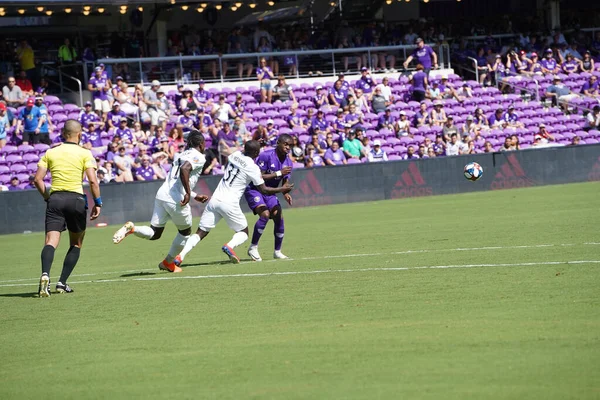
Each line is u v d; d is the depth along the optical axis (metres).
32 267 33.09
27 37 77.38
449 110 75.38
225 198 27.67
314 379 13.38
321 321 17.77
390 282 22.38
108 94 65.88
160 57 70.50
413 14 93.19
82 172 23.45
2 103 60.62
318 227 43.03
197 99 68.19
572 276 21.53
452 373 13.29
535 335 15.38
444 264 25.27
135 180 58.16
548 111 78.94
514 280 21.48
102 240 43.75
